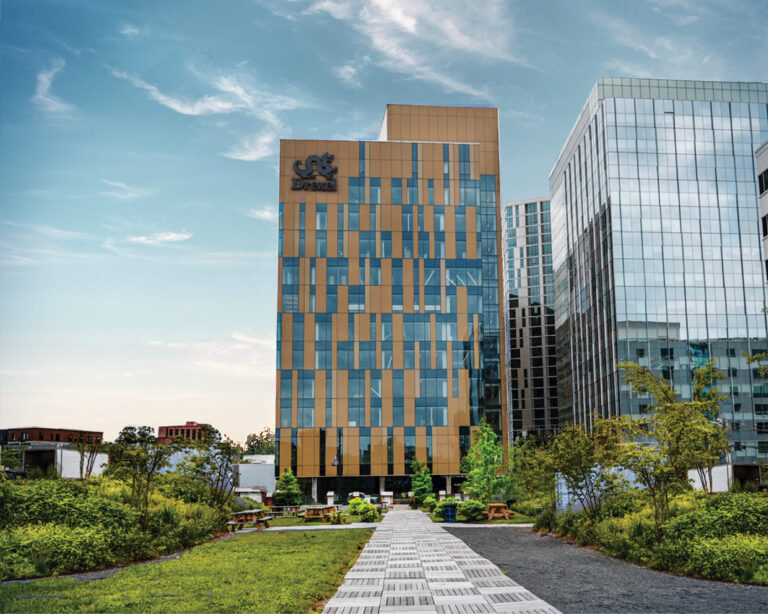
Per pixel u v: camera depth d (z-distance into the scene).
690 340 89.12
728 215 92.75
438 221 80.44
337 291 78.06
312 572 15.44
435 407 76.62
